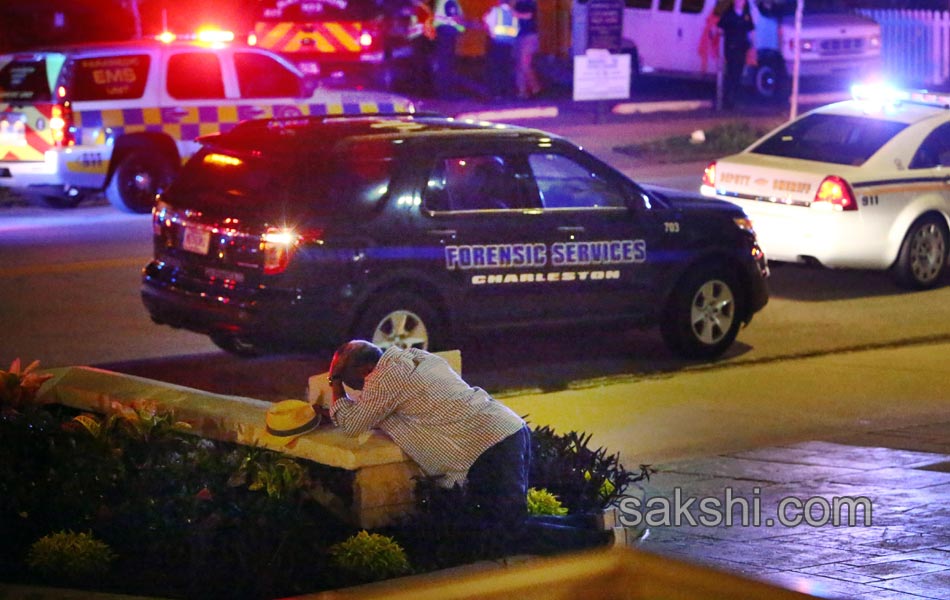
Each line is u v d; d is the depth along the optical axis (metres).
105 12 98.00
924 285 50.28
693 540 24.77
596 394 36.12
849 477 28.81
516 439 21.36
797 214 47.56
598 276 37.50
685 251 38.88
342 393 21.84
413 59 92.75
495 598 11.95
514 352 40.97
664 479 28.66
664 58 100.19
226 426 23.06
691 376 38.22
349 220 34.00
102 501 21.12
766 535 25.06
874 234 48.03
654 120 89.50
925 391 36.72
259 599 19.33
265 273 33.38
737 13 93.19
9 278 49.41
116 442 22.17
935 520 25.92
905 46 112.88
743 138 80.88
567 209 37.09
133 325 42.94
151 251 54.84
